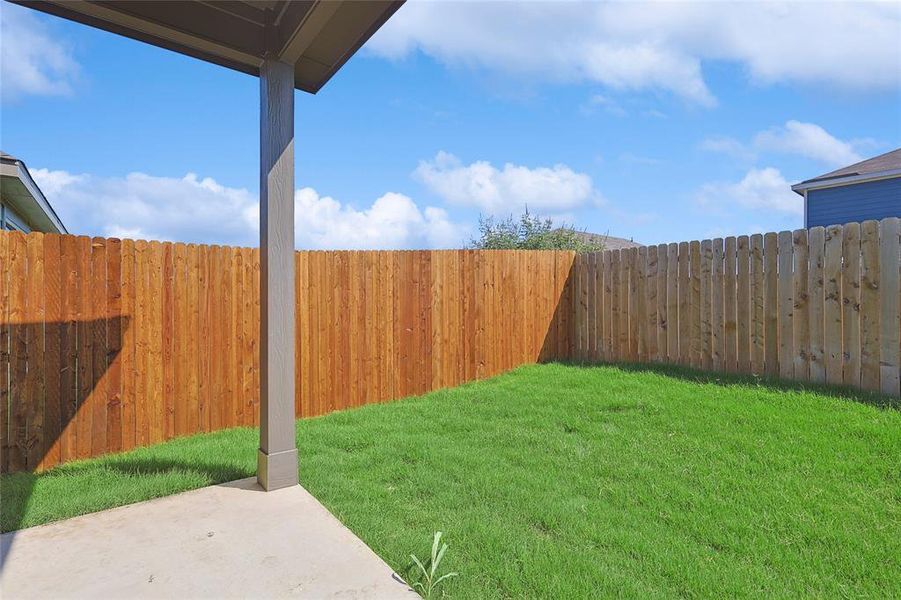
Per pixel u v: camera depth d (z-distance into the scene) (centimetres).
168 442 464
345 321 589
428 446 408
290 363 320
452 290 670
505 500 301
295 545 238
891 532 249
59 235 416
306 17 261
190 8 282
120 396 446
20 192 620
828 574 219
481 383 657
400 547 242
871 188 998
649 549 240
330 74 345
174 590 200
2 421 389
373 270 610
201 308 495
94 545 239
